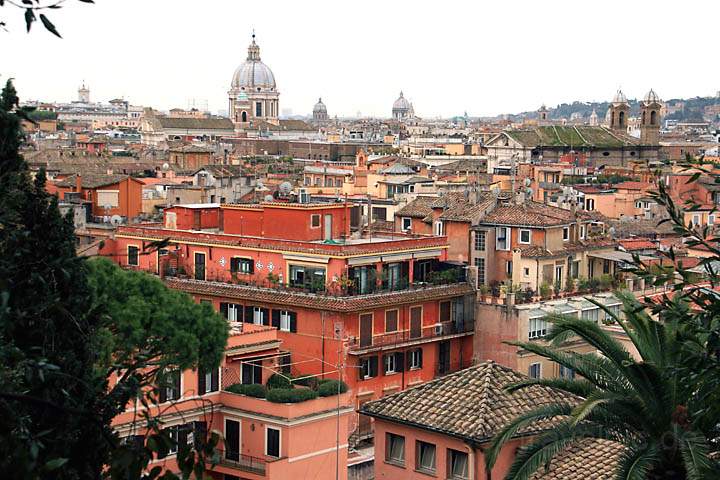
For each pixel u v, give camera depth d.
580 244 119.31
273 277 97.31
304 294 94.94
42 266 26.56
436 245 103.44
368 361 94.00
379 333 95.12
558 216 118.56
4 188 27.73
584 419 40.53
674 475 39.09
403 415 52.50
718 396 35.50
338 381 74.44
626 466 37.91
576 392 42.38
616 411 39.97
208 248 102.62
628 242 125.12
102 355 54.12
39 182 35.56
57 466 18.00
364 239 104.62
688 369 33.31
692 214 150.50
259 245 99.62
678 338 33.59
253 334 79.62
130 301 58.62
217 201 174.12
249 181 187.88
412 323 97.50
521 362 98.00
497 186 158.75
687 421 39.12
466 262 113.00
